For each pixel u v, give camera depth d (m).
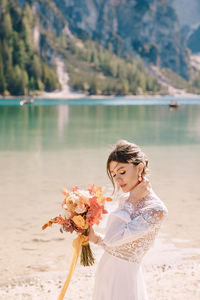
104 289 2.25
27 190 9.06
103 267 2.29
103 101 142.88
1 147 18.48
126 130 30.53
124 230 2.15
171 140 22.56
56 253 5.29
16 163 13.38
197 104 117.81
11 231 6.12
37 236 5.91
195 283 4.25
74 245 2.30
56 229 6.26
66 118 47.41
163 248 5.46
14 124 36.62
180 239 5.80
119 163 2.18
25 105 97.44
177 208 7.50
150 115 56.75
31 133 26.92
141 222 2.14
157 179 10.42
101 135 25.89
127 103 121.75
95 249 5.54
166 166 12.70
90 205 2.22
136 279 2.26
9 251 5.30
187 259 5.06
